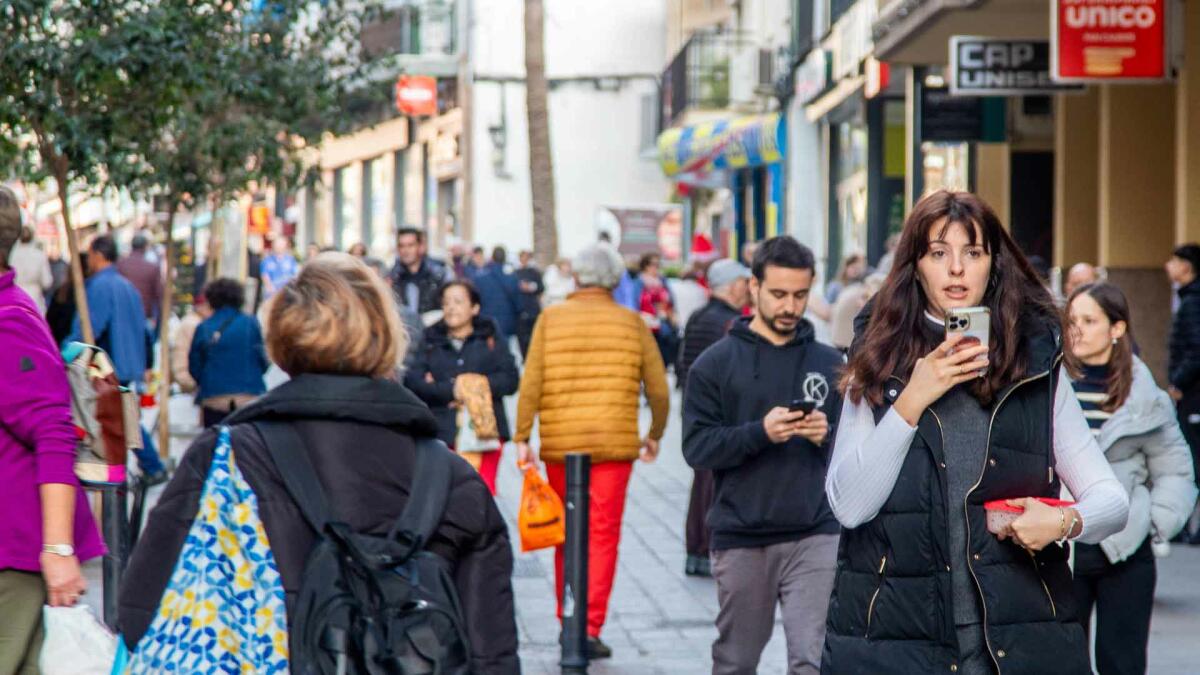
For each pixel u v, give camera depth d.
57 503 6.20
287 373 4.63
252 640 4.32
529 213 58.53
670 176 49.91
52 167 15.80
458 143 58.59
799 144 42.22
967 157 29.44
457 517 4.52
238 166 20.06
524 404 11.56
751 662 8.56
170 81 15.74
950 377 5.25
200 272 38.97
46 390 6.25
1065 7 18.00
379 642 4.21
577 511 9.70
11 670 6.20
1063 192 25.02
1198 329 16.22
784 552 8.44
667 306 34.31
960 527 5.33
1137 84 21.45
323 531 4.36
